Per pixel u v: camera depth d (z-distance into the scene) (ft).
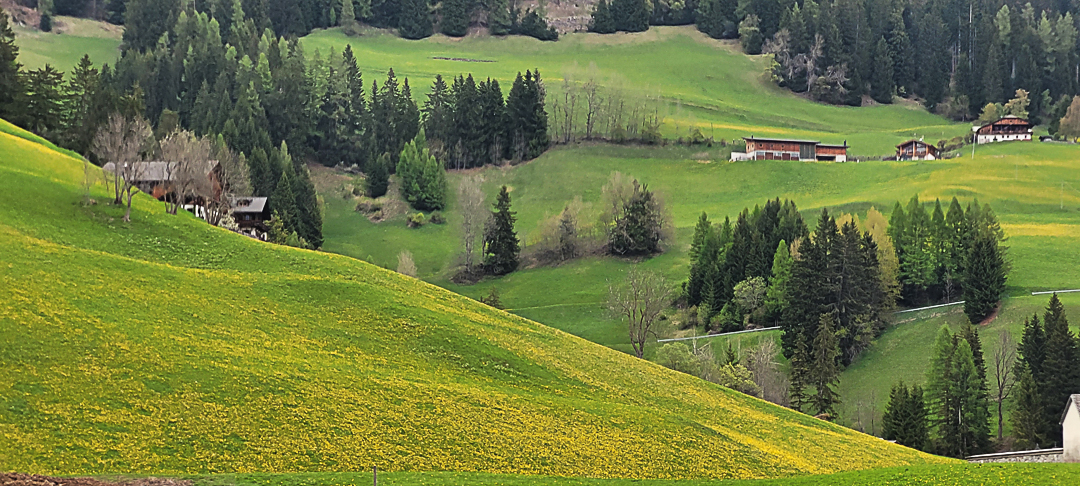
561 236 644.69
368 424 204.64
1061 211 650.84
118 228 312.71
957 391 399.85
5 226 277.23
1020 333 459.32
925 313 515.50
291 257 322.75
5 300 212.84
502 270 636.07
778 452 258.37
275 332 249.34
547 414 237.66
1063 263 539.29
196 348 219.61
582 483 190.49
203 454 175.22
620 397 274.98
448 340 273.13
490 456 203.72
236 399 199.21
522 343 295.07
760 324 527.81
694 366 404.77
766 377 432.25
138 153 367.86
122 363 200.23
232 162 568.41
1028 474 186.39
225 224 433.48
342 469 183.01
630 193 643.86
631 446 229.04
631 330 471.62
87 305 226.17
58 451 162.61
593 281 602.44
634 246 633.61
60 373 188.03
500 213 639.76
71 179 352.69
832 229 529.86
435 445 203.00
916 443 387.96
